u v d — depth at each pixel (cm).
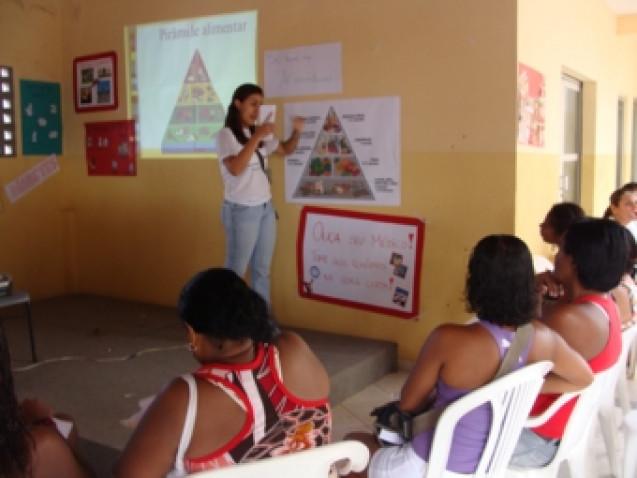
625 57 701
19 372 360
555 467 216
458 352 185
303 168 436
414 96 394
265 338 161
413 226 401
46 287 551
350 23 409
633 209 405
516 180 371
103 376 354
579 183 587
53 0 541
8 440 131
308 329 446
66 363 374
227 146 393
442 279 396
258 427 154
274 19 437
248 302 159
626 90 718
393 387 385
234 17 453
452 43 380
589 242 216
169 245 506
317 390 167
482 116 376
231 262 412
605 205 638
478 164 379
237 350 158
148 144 507
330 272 434
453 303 394
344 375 362
